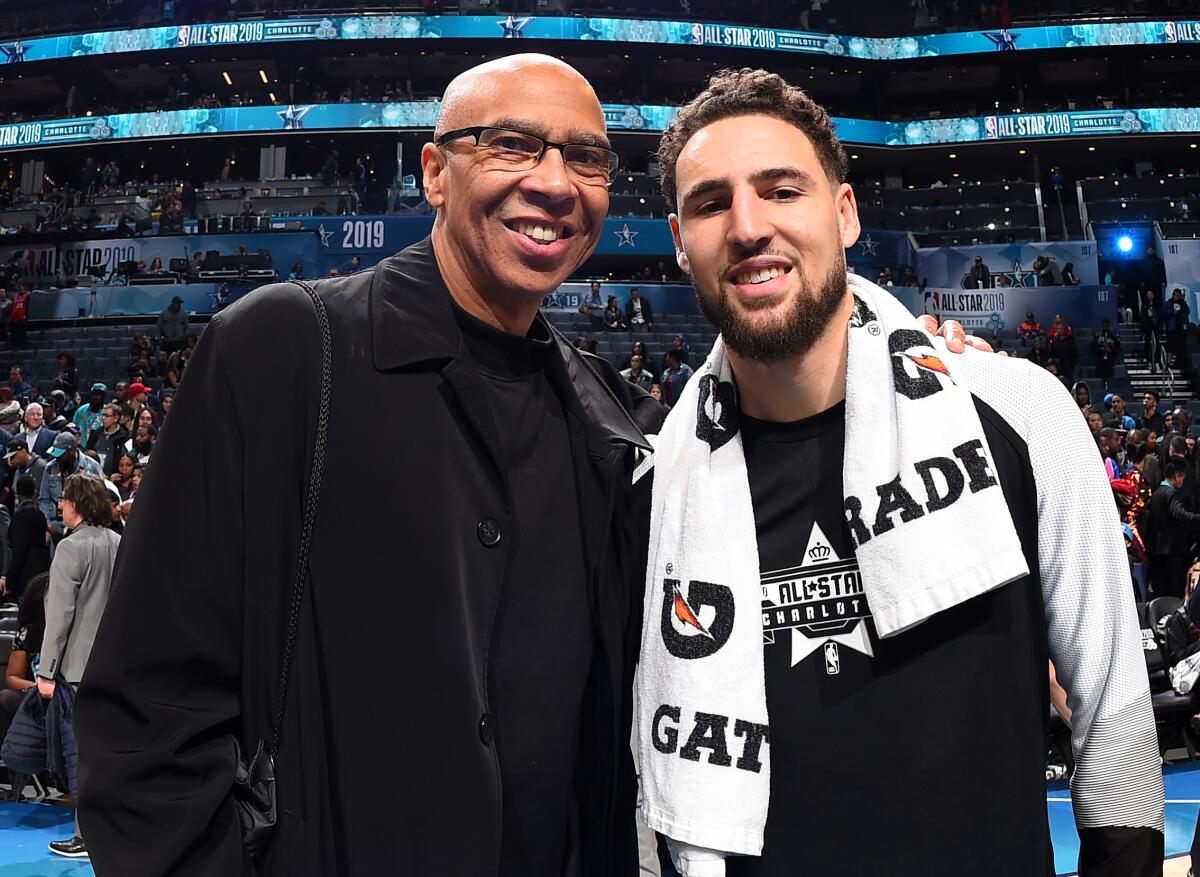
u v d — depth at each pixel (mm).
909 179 24297
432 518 1202
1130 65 23359
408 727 1141
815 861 1184
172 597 1126
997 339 15336
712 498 1327
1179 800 4422
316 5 23281
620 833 1393
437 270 1388
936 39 22703
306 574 1180
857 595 1253
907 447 1238
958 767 1168
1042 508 1238
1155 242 17094
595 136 1365
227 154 22828
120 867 1021
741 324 1282
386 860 1116
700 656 1255
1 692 4785
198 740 1111
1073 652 1219
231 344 1211
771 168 1284
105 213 19734
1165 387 13961
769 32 22453
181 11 23594
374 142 22109
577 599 1334
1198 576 5375
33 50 23031
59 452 7254
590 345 11570
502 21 21859
